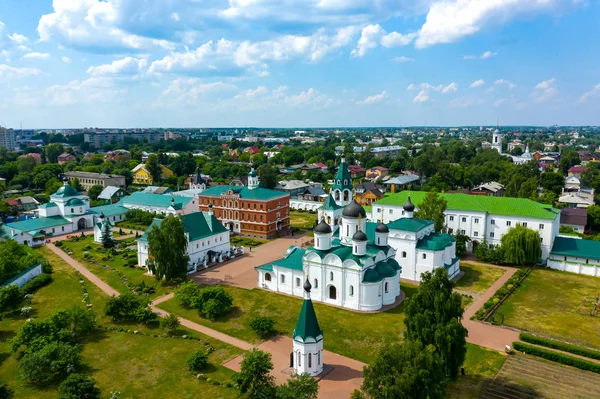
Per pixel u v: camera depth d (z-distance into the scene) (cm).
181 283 9406
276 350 6738
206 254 11338
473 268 10675
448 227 12200
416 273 9825
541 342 6800
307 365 5922
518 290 9188
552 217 10906
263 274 9475
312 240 13725
